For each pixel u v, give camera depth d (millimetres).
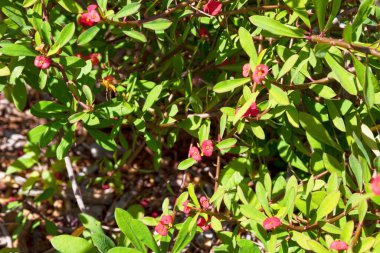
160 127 1099
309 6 1057
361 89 971
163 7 1043
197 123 1082
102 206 1331
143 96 1088
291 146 1101
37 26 978
